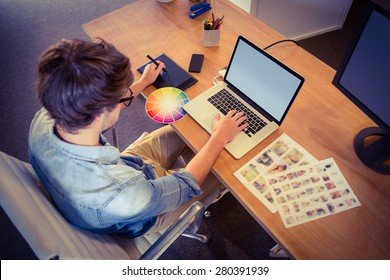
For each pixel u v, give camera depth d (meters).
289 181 0.92
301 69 1.18
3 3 2.86
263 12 2.02
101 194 0.68
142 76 1.17
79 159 0.68
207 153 0.95
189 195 0.88
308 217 0.85
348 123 1.03
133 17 1.44
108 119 0.72
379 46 0.78
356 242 0.81
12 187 0.66
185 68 1.24
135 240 1.02
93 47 0.61
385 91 0.82
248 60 1.04
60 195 0.71
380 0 0.73
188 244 1.49
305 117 1.05
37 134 0.73
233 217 1.55
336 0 2.08
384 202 0.86
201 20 1.40
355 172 0.92
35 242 0.58
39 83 0.60
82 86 0.57
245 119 1.04
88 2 2.81
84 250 0.69
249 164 0.96
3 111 2.07
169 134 1.26
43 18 2.69
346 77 0.94
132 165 0.97
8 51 2.45
